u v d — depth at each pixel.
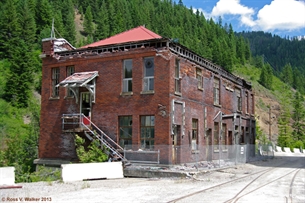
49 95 25.06
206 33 167.50
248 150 33.06
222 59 144.38
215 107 28.00
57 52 24.83
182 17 176.38
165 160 20.05
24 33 82.69
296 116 113.25
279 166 28.50
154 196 11.87
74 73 23.91
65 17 128.38
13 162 31.09
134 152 20.94
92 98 23.03
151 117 21.30
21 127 51.69
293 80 190.25
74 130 22.66
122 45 22.27
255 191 13.26
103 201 11.02
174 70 21.48
